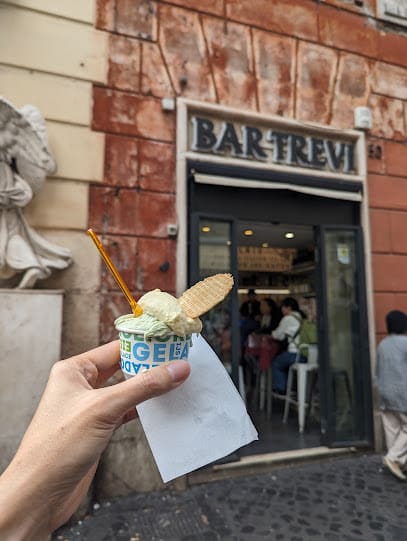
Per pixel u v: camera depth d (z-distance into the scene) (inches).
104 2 146.3
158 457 38.3
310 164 174.6
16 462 32.6
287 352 206.7
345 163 181.9
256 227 186.7
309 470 150.4
